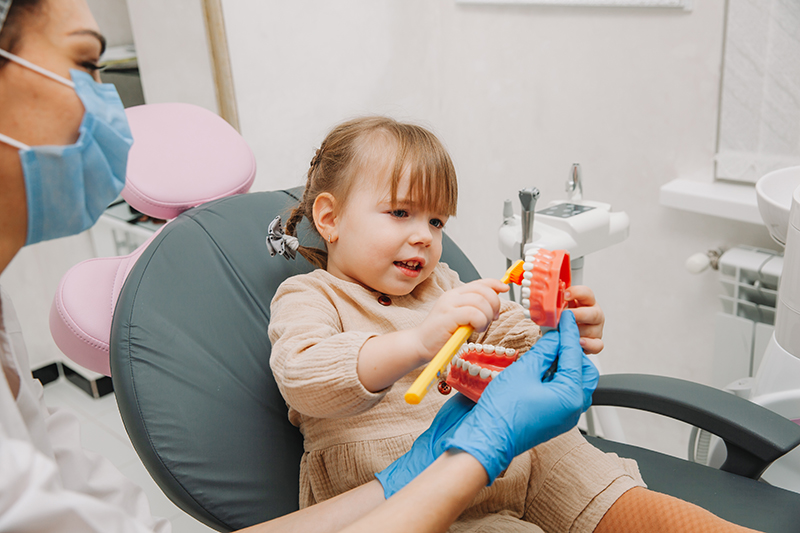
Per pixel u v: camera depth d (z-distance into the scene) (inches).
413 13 76.3
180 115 43.0
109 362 34.8
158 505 69.3
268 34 65.1
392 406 35.5
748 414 36.6
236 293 38.8
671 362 67.8
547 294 27.7
